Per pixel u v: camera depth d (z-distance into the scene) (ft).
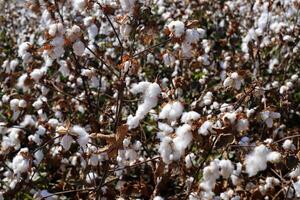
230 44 16.20
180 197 8.92
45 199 8.04
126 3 8.20
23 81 9.17
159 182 7.95
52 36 7.91
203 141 6.98
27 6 9.61
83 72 9.77
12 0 24.14
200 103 9.50
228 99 10.89
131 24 8.39
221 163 6.81
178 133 6.70
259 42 13.29
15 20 22.53
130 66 8.27
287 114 11.49
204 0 18.75
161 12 17.52
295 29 13.53
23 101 9.46
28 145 9.05
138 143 8.29
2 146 9.09
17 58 16.99
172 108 6.93
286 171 9.32
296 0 13.24
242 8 18.99
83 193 9.69
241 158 8.37
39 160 8.71
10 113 11.45
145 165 10.03
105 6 8.38
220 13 19.42
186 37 7.61
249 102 9.53
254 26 16.65
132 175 10.00
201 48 13.58
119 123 9.32
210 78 12.62
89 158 8.41
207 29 19.07
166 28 7.80
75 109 10.48
